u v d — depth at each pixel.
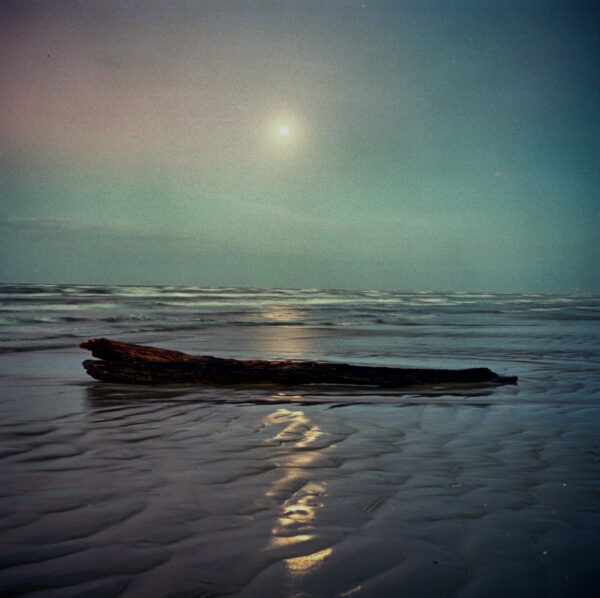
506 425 4.35
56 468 3.14
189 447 3.64
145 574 1.93
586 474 3.08
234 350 10.77
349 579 1.92
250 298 44.28
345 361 8.94
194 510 2.50
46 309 23.72
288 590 1.85
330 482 2.91
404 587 1.87
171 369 6.52
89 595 1.79
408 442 3.79
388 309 32.22
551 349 10.88
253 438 3.90
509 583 1.90
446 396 5.73
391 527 2.33
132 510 2.49
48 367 8.16
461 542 2.20
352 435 4.00
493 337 13.96
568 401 5.44
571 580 1.92
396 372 6.59
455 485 2.87
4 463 3.23
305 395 5.79
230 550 2.12
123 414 4.75
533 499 2.67
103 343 6.68
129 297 37.50
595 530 2.32
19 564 1.98
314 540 2.21
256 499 2.65
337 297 52.47
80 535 2.23
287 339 13.45
